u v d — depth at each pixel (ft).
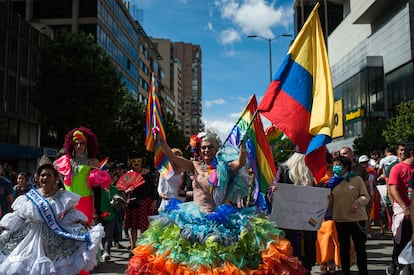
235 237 13.80
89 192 19.61
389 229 40.81
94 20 154.61
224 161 14.80
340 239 21.44
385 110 166.81
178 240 13.57
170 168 25.43
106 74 90.48
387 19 167.63
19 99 106.63
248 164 16.22
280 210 18.56
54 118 88.99
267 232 14.14
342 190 21.24
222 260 13.26
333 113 17.39
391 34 162.20
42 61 89.45
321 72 18.07
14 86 104.42
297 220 18.56
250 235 13.88
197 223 13.99
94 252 15.39
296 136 17.52
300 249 18.92
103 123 90.99
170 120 171.53
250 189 16.43
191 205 14.80
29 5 157.07
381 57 171.22
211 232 13.65
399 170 19.67
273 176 16.71
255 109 17.20
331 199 21.50
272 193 18.57
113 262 27.04
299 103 17.74
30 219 15.37
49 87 86.63
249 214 14.62
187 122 642.22
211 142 14.85
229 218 14.08
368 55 180.55
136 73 222.89
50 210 15.43
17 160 108.99
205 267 12.96
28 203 15.42
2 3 98.89
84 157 20.03
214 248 13.30
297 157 19.74
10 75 102.53
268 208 18.60
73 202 16.07
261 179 16.44
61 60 86.38
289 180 19.57
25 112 109.60
